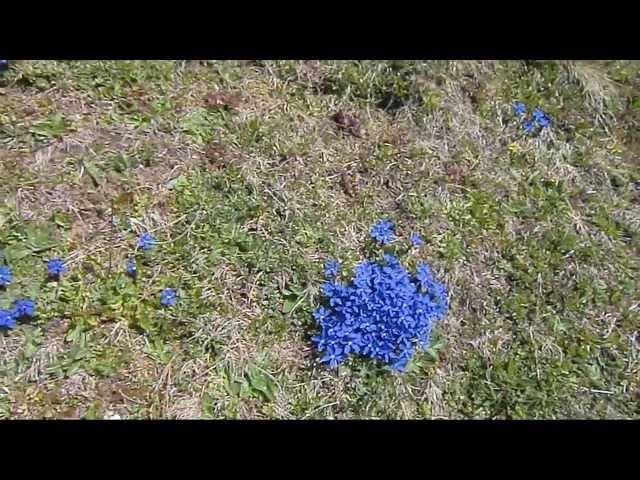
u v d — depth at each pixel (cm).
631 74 83
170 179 63
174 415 53
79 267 57
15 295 54
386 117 72
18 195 58
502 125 74
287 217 63
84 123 63
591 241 69
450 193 68
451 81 74
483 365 60
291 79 72
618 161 77
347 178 67
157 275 58
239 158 65
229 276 59
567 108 78
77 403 52
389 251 63
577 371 61
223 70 70
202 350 56
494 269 65
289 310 58
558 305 64
